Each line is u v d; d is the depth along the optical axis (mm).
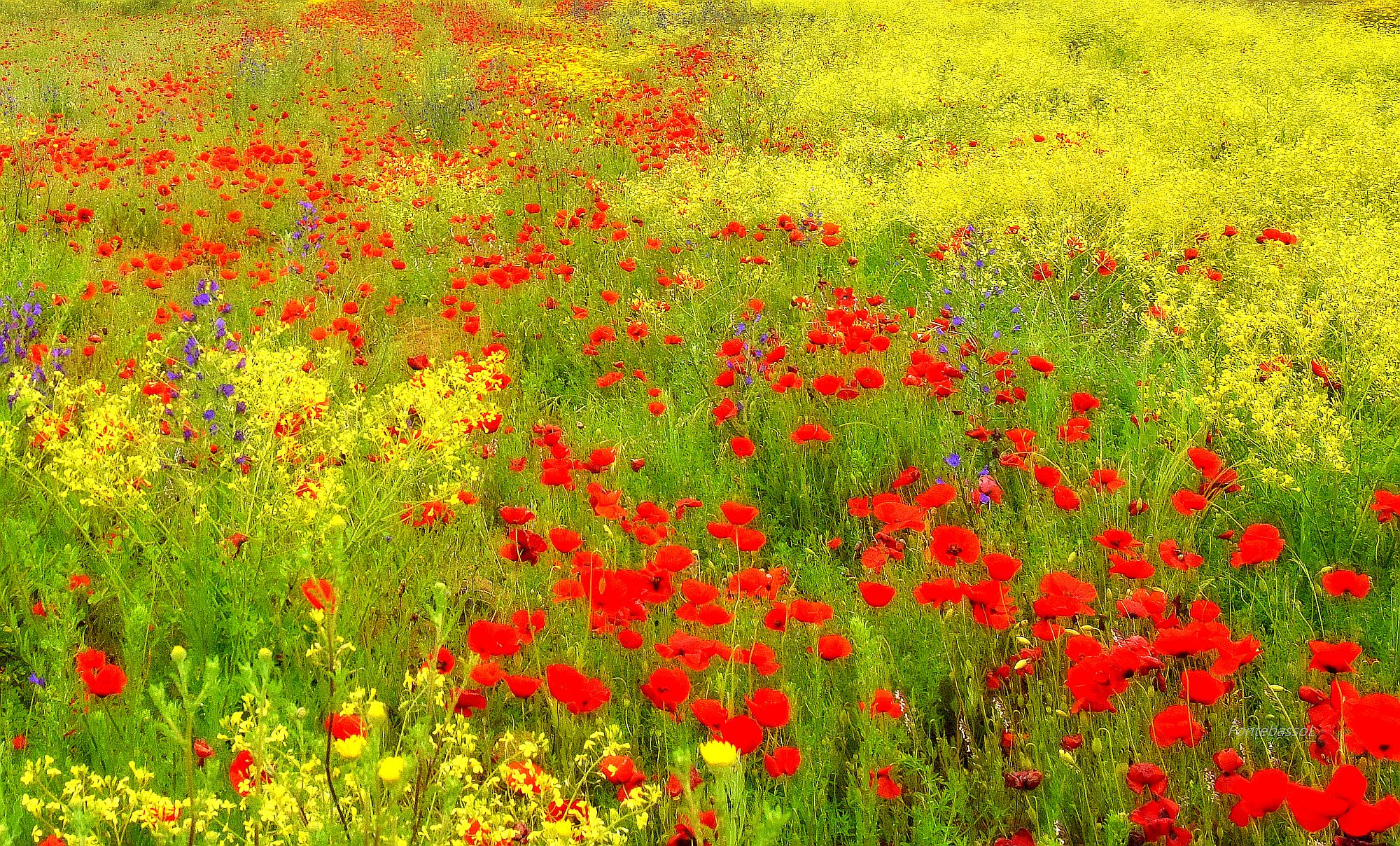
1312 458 3057
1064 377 4102
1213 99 9516
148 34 17938
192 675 2342
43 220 6738
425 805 1683
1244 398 3338
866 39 16719
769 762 1808
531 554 2430
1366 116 8922
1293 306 4195
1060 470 3117
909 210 6562
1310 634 2477
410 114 11141
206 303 4016
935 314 5059
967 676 2318
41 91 11312
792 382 3635
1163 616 2168
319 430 3258
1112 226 5840
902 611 2572
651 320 5121
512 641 1948
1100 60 15055
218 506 2809
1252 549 2379
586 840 1635
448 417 2967
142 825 1727
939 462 3477
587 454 3688
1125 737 2080
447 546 2949
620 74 14414
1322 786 1920
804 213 6480
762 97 12164
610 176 8750
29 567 2451
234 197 7938
